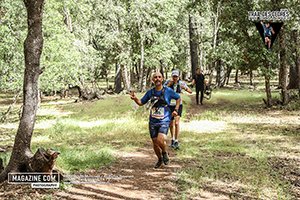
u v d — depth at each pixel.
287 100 21.14
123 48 33.66
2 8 18.44
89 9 28.81
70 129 15.26
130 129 14.80
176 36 43.59
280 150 10.70
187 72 48.38
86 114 21.38
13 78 18.69
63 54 19.69
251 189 7.22
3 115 21.67
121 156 10.04
